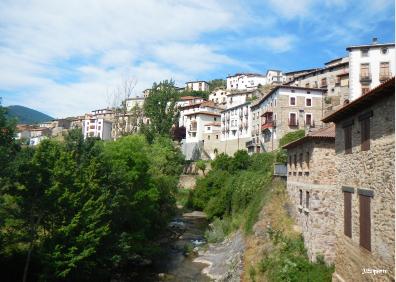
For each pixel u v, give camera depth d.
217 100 127.94
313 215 21.83
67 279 21.66
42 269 21.39
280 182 32.19
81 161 26.20
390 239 12.08
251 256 25.52
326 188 22.02
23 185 21.34
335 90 66.19
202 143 82.50
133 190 31.50
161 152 59.38
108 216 25.59
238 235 32.69
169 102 74.00
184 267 29.48
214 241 36.12
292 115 55.53
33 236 21.14
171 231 41.91
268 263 22.39
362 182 14.70
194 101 110.88
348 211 16.12
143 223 32.25
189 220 49.09
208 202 50.84
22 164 21.20
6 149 21.20
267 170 40.59
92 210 22.30
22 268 21.88
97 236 22.16
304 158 24.56
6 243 21.34
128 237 27.50
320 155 22.42
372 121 13.89
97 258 23.23
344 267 16.30
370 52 53.91
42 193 21.59
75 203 21.41
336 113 16.70
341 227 16.98
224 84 159.00
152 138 67.31
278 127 55.19
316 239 21.47
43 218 22.05
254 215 31.34
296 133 48.78
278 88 55.72
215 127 83.25
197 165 69.00
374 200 13.48
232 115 76.88
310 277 19.23
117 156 32.19
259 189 36.78
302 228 24.28
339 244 17.12
